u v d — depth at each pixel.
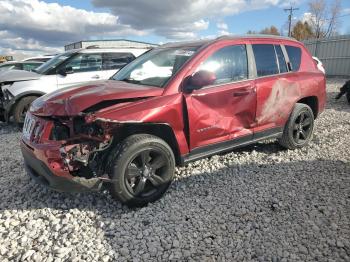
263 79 4.56
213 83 4.05
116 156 3.36
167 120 3.63
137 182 3.56
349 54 21.38
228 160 4.89
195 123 3.85
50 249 2.94
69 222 3.35
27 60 15.92
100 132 3.38
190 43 4.51
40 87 7.45
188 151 3.92
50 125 3.37
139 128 3.62
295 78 5.00
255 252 2.85
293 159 4.91
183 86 3.80
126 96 3.51
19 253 2.87
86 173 3.39
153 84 3.94
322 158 4.90
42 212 3.50
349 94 9.87
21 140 3.80
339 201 3.62
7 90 7.23
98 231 3.19
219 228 3.21
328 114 8.25
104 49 8.38
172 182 4.17
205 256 2.82
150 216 3.43
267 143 5.68
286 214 3.40
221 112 4.10
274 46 4.90
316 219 3.29
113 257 2.82
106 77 8.28
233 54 4.33
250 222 3.29
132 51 8.77
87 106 3.31
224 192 3.92
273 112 4.73
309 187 3.98
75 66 7.96
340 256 2.76
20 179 4.36
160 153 3.63
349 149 5.30
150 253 2.87
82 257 2.81
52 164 3.21
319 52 23.59
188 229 3.20
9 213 3.51
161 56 4.39
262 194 3.84
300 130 5.27
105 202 3.72
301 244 2.93
